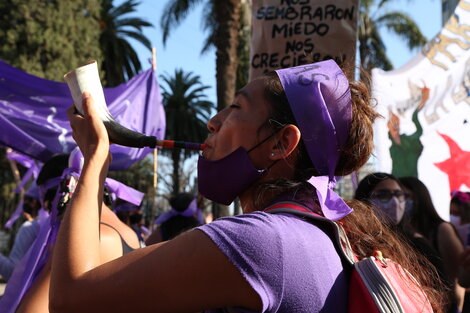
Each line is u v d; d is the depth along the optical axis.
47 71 25.08
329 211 1.13
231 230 0.98
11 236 15.77
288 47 4.05
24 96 3.93
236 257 0.96
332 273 1.03
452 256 3.17
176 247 0.98
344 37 3.95
